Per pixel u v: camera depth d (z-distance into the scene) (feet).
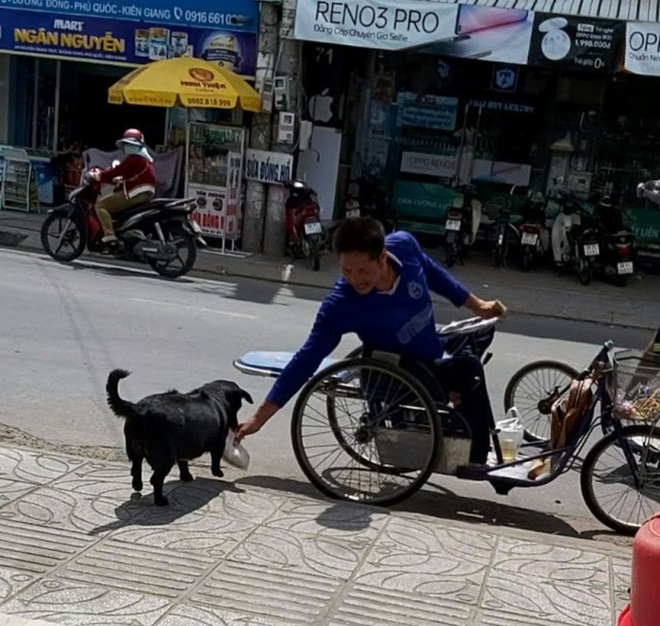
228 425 15.74
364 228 14.56
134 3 45.91
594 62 40.57
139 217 37.99
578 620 11.69
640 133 51.67
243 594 11.67
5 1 47.24
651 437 16.03
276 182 44.45
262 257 44.75
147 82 40.81
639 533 9.11
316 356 15.65
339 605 11.59
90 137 54.60
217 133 44.29
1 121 54.34
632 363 16.43
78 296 32.45
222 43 45.21
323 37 42.09
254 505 14.70
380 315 15.49
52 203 53.42
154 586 11.68
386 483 16.69
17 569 11.85
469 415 16.12
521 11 40.70
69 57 47.26
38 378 22.22
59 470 15.48
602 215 46.80
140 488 14.82
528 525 16.48
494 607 11.87
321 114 50.44
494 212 53.26
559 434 16.26
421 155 53.62
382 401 16.01
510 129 52.80
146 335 27.66
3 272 35.86
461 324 17.06
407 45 41.52
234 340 28.12
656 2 41.27
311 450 18.57
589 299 42.65
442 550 13.53
